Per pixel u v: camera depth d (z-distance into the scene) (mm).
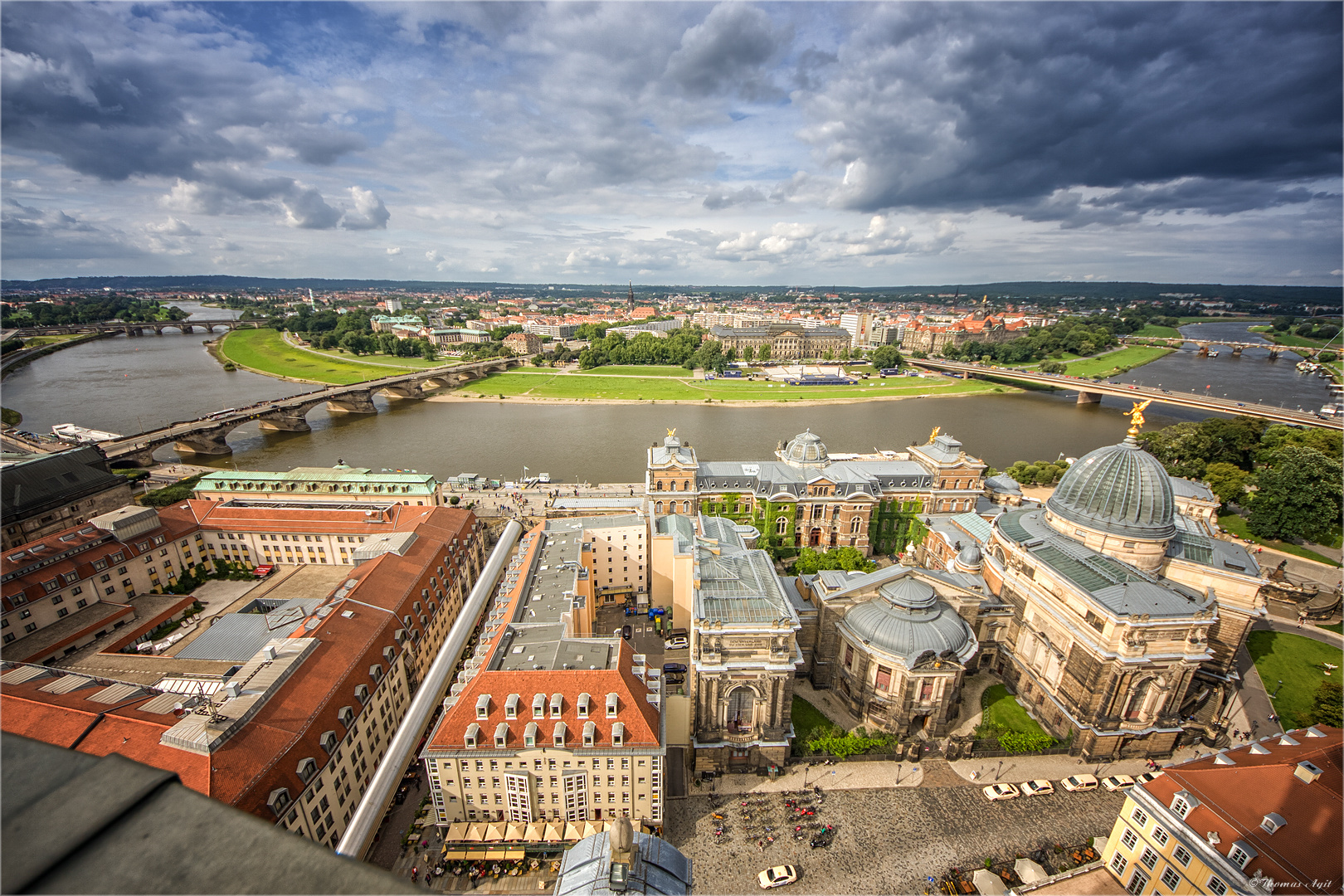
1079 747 109312
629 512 188000
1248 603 114812
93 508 186875
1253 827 73000
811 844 94062
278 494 192375
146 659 124625
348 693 100438
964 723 118375
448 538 154625
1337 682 126500
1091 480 120375
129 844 10859
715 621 102500
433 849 93688
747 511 181250
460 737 93938
